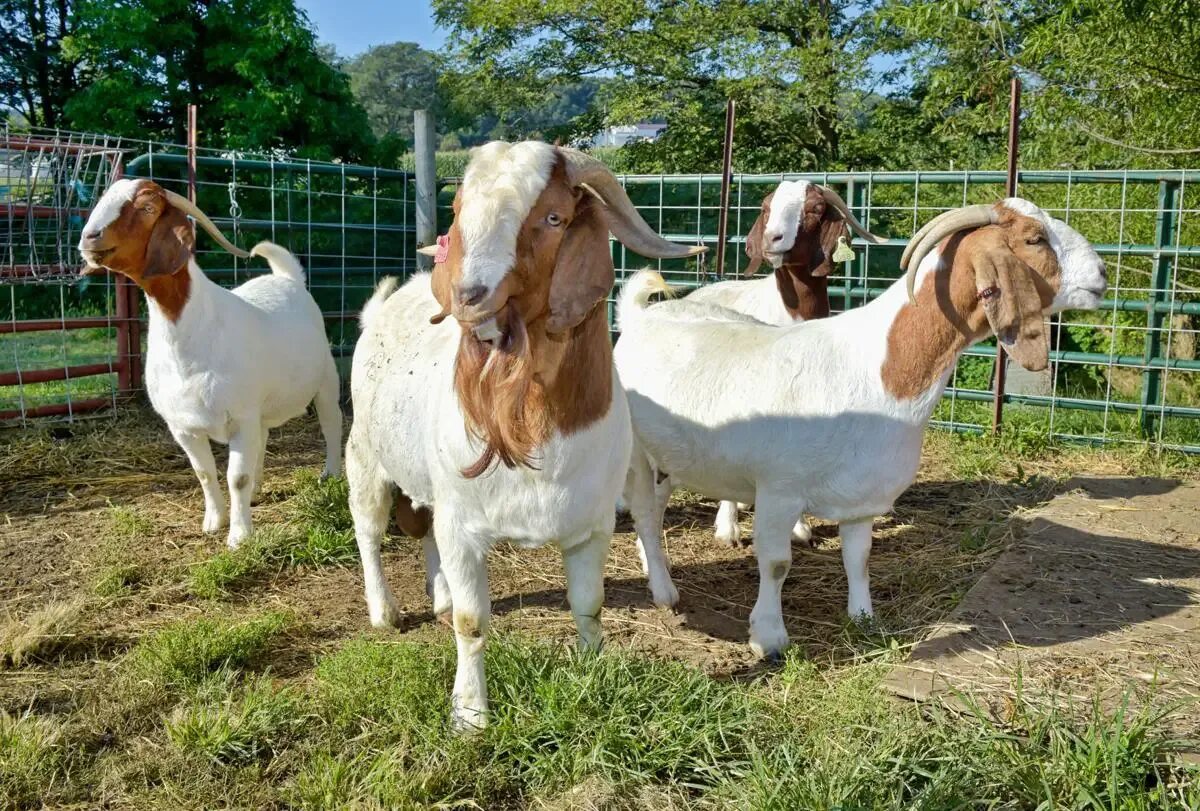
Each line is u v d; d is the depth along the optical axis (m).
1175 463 7.14
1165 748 3.10
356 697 3.56
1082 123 9.50
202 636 4.04
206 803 3.12
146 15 14.79
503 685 3.57
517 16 17.75
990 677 3.74
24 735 3.35
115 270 5.16
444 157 15.18
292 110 15.33
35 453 7.28
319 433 8.30
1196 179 7.30
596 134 19.97
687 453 4.40
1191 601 4.47
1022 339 3.80
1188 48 8.49
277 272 6.57
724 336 4.51
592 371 3.08
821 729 3.34
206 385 5.31
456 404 3.15
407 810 3.03
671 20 18.08
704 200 14.09
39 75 19.31
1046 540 5.36
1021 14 12.14
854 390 4.05
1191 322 10.30
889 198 15.20
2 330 7.81
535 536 3.26
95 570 5.16
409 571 5.18
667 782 3.19
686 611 4.69
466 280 2.54
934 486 6.76
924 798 2.85
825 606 4.75
